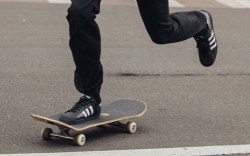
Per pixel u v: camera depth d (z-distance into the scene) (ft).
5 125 20.54
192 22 19.13
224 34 46.14
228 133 20.34
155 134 19.92
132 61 34.14
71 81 28.45
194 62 34.40
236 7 64.44
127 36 43.09
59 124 17.74
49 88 26.78
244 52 38.65
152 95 25.96
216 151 18.35
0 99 24.36
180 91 26.89
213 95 26.23
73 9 16.94
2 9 54.44
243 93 26.81
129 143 18.83
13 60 33.17
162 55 36.40
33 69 31.01
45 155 17.44
